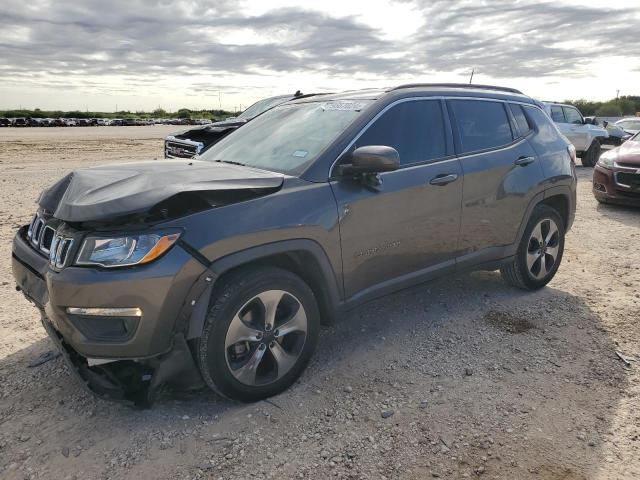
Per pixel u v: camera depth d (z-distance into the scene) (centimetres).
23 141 2673
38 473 252
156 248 262
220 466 259
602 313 441
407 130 381
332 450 270
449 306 457
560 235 499
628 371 346
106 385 281
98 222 266
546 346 382
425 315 438
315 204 317
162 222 270
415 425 290
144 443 275
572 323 421
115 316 260
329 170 333
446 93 417
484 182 418
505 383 332
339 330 411
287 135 383
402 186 362
